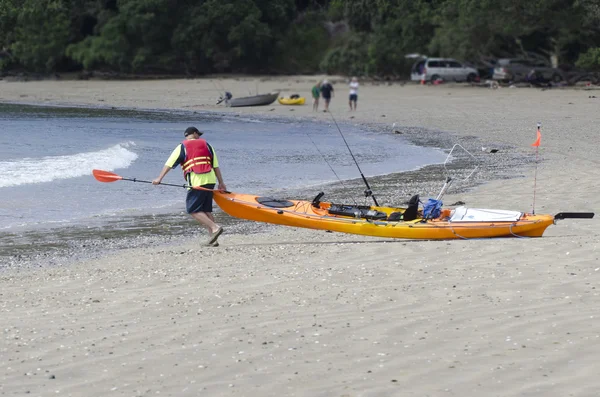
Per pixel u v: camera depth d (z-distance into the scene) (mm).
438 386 21094
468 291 30859
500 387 20875
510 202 54750
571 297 29438
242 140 108062
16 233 48750
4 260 41500
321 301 30219
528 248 38812
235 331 26594
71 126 127812
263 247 42844
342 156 90500
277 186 68312
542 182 63906
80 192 64000
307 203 46188
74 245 45438
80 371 23094
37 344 25750
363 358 23516
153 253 42562
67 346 25469
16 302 31844
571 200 54594
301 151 95375
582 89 193750
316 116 144625
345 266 36531
